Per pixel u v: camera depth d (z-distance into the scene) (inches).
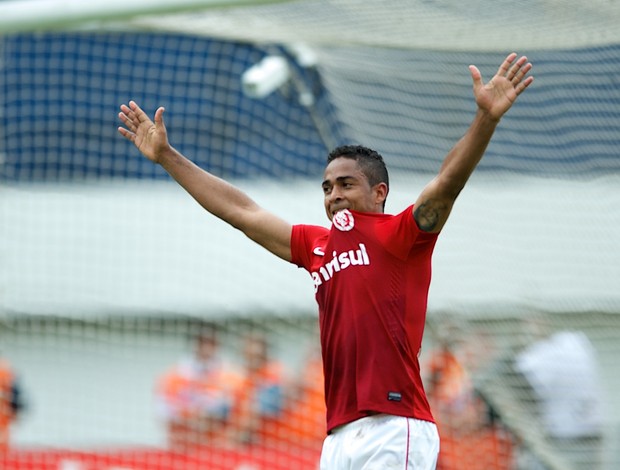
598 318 1337.4
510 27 1046.4
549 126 1438.2
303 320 1451.8
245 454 1311.5
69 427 1471.5
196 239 1562.5
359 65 1397.6
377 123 1443.2
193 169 766.5
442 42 1147.9
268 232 741.3
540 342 1298.0
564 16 1000.9
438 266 1375.5
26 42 1759.4
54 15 1069.8
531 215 1416.1
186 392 1355.8
